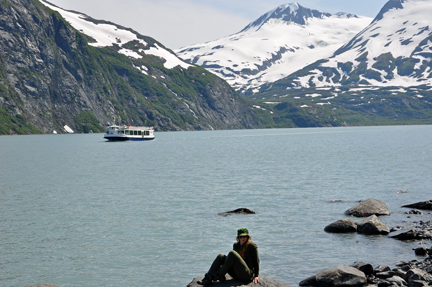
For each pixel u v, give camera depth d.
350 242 23.61
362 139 158.75
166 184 47.59
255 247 15.50
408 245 22.80
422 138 157.75
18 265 20.64
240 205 34.56
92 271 19.80
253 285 15.14
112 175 57.41
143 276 19.14
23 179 53.56
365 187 42.91
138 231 26.59
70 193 41.81
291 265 20.06
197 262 20.84
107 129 174.75
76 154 102.38
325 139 165.75
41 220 29.81
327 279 17.39
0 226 28.11
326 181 47.75
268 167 64.19
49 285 15.56
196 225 27.97
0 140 185.12
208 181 49.59
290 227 27.11
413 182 45.62
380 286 16.98
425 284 16.34
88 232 26.47
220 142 157.12
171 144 148.00
